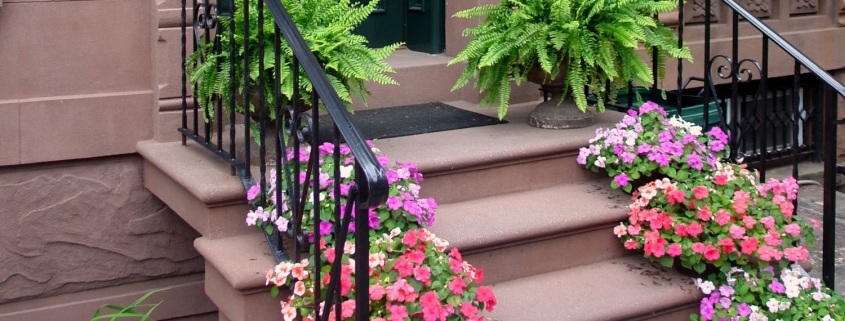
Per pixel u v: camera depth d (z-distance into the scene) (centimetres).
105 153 376
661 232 344
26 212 370
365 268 237
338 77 340
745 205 336
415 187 311
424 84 458
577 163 387
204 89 333
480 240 325
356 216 235
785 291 329
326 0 343
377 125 410
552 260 348
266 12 329
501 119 397
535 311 314
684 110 529
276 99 291
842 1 582
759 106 581
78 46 367
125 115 377
